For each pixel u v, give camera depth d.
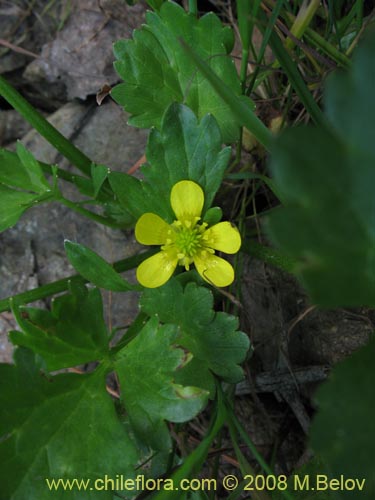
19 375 0.09
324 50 0.11
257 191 0.13
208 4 0.14
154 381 0.09
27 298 0.11
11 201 0.11
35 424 0.09
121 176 0.10
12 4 0.16
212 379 0.10
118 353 0.10
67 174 0.12
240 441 0.12
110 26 0.15
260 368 0.13
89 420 0.09
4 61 0.16
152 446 0.09
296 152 0.05
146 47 0.11
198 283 0.11
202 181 0.10
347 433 0.06
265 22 0.11
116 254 0.14
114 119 0.15
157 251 0.12
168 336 0.10
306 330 0.12
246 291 0.13
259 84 0.13
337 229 0.05
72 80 0.15
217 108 0.11
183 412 0.09
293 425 0.12
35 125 0.12
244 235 0.12
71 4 0.15
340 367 0.06
